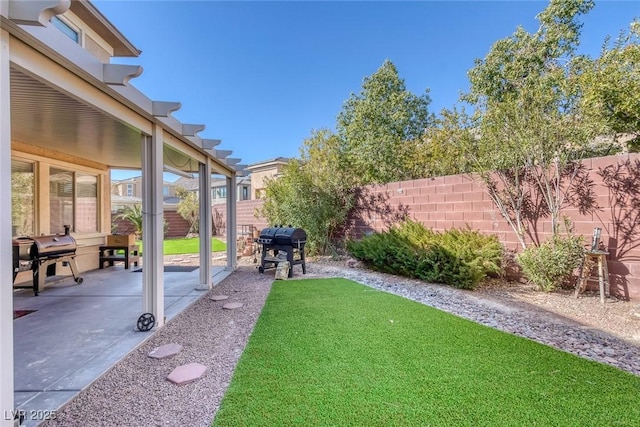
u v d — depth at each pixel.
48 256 6.31
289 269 7.80
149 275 4.32
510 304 5.23
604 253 5.05
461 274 6.14
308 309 5.09
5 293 2.06
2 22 2.00
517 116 5.86
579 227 5.57
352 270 8.55
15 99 3.42
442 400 2.56
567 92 5.40
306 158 11.46
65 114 3.98
